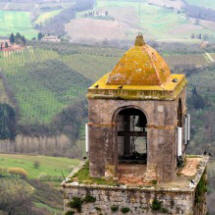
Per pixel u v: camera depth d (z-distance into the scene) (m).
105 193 49.78
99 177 50.66
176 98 49.34
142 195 49.25
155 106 48.84
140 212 49.44
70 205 50.31
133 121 56.28
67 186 50.22
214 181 120.31
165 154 49.31
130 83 49.59
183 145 54.00
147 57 49.78
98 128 50.25
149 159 49.59
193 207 49.72
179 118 52.75
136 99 48.97
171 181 49.72
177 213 48.91
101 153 50.44
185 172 52.12
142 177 50.59
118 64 50.22
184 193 48.59
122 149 54.75
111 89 49.50
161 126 49.03
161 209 49.06
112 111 49.84
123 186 49.34
